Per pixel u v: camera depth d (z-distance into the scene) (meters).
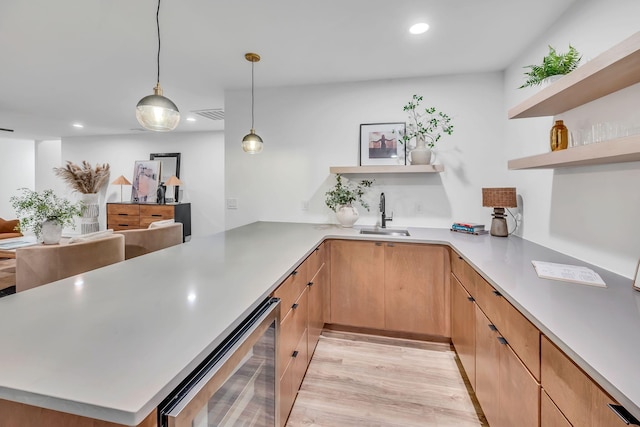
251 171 3.37
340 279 2.60
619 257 1.45
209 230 6.04
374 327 2.57
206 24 2.02
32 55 2.48
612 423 0.69
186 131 5.99
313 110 3.20
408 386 1.95
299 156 3.25
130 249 2.61
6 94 3.52
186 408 0.66
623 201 1.43
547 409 0.96
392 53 2.44
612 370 0.72
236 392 1.00
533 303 1.12
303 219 3.28
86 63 2.63
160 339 0.80
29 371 0.66
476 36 2.17
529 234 2.32
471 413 1.72
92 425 0.62
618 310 1.05
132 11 1.86
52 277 1.81
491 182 2.83
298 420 1.66
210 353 0.81
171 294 1.14
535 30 2.08
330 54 2.47
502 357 1.31
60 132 6.07
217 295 1.13
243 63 2.64
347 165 3.13
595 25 1.58
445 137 2.91
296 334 1.70
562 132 1.66
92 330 0.85
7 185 7.37
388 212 3.06
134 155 6.31
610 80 1.23
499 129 2.80
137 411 0.55
